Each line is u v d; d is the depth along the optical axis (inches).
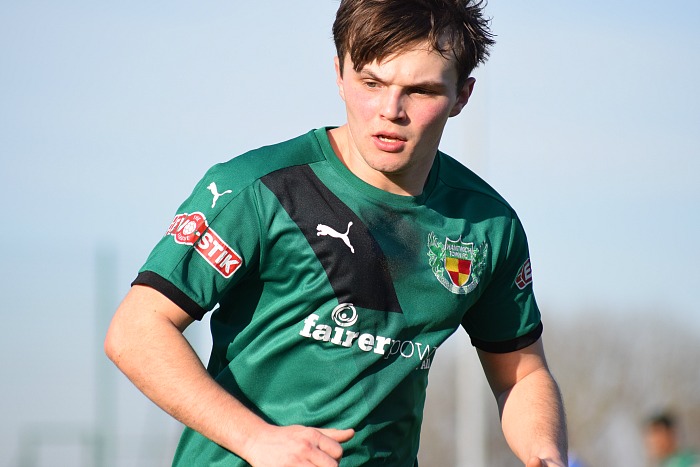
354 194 482.0
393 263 483.2
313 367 476.1
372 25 451.8
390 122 457.7
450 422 4156.0
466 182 524.1
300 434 429.1
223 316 493.4
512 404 542.9
